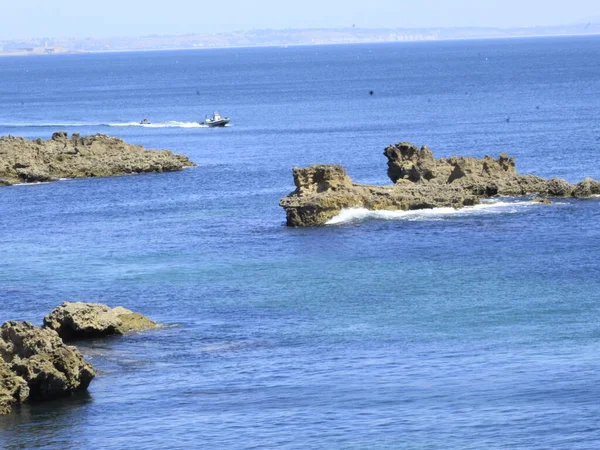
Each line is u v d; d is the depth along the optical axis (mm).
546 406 118000
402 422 114875
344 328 159375
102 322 156375
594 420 112562
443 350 145625
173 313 170750
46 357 129875
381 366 138125
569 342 147500
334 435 111938
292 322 163500
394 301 174500
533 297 174375
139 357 145750
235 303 176125
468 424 113188
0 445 113625
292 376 135125
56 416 122125
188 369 139875
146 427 117125
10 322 133000
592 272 189625
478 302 172125
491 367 135625
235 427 115875
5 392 125188
